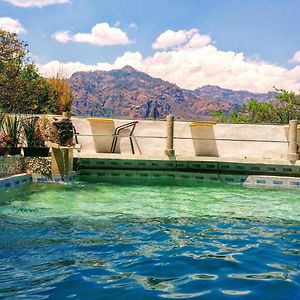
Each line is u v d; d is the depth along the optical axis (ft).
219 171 39.09
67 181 35.37
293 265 14.98
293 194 32.78
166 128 39.34
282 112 100.12
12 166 32.71
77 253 16.16
